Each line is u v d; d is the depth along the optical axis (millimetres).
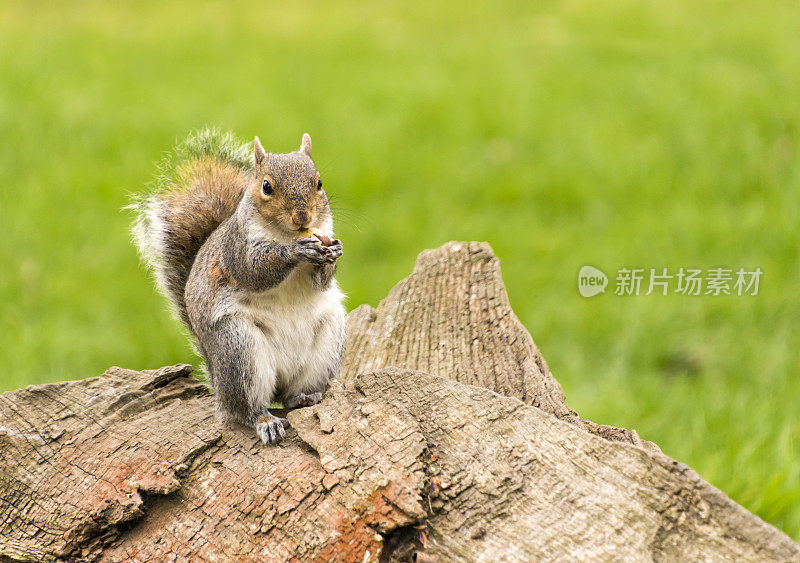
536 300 12898
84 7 32031
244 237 6422
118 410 6090
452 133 19281
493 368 6805
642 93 21000
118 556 5312
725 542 4598
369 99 21375
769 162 16609
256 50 26688
